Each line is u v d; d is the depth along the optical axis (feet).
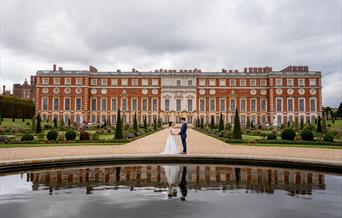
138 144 92.02
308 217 27.58
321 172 48.24
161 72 282.36
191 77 276.41
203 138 122.01
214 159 57.31
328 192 35.53
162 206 30.27
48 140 96.48
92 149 75.15
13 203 31.12
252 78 271.90
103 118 274.36
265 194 34.71
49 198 32.89
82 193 34.81
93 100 275.59
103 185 38.63
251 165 55.01
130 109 275.39
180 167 53.16
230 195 34.30
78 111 268.21
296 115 261.85
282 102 263.49
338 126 191.42
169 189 36.70
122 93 276.21
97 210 29.01
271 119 262.88
